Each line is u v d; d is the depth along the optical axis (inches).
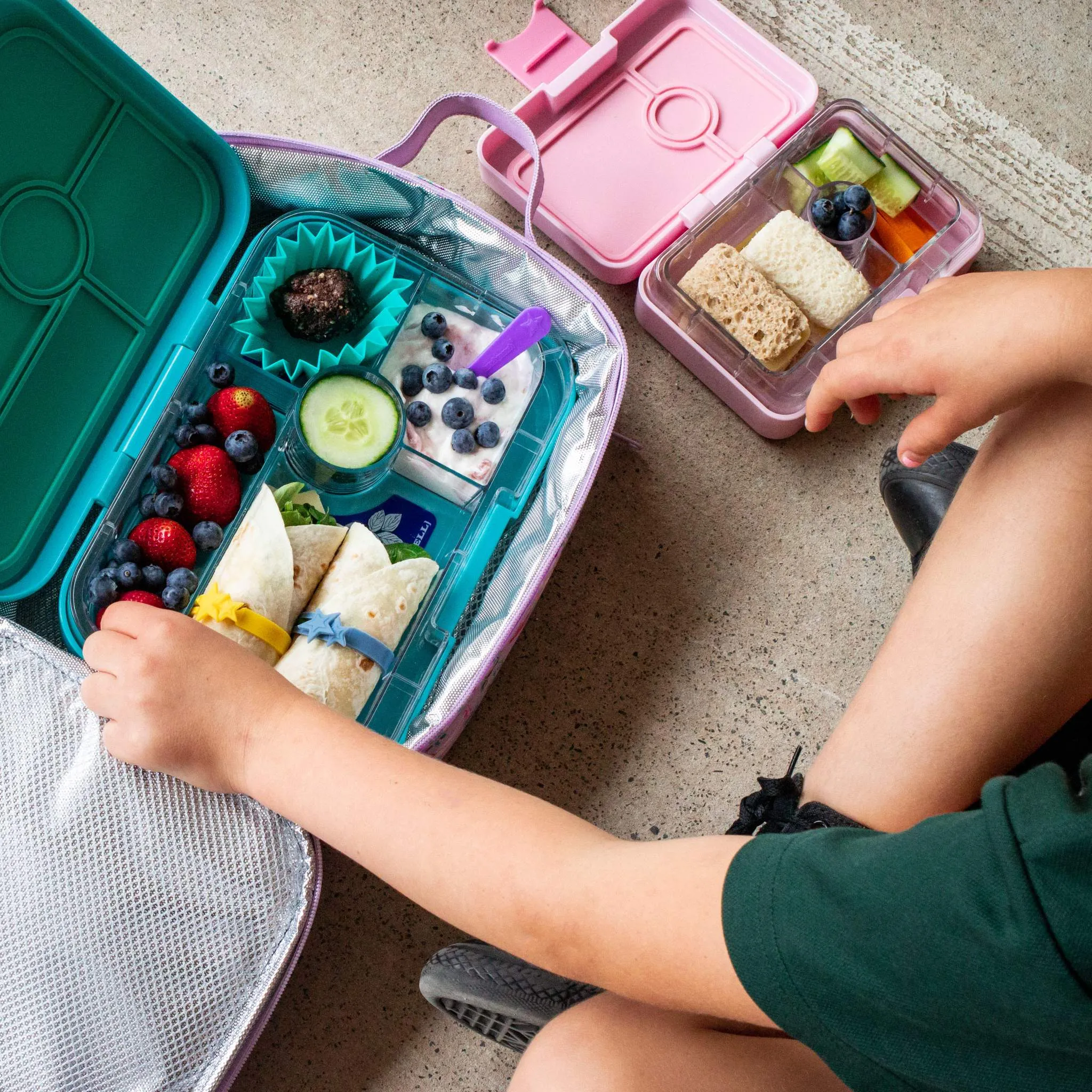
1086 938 16.2
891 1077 18.8
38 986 30.6
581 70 49.2
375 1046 43.9
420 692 41.2
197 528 39.9
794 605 48.0
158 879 31.2
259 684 29.0
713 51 51.0
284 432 41.4
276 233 42.3
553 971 23.8
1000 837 17.3
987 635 26.5
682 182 49.9
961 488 29.3
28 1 32.0
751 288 44.6
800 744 46.8
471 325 44.0
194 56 51.1
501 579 41.8
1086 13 52.4
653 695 47.0
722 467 49.0
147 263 39.0
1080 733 29.0
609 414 41.1
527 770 46.1
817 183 48.1
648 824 46.0
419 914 44.8
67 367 37.3
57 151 34.7
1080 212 51.2
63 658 31.8
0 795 30.7
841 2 52.6
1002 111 52.1
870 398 29.0
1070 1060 17.5
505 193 49.7
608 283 49.8
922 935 17.6
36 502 37.6
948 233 47.8
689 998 21.4
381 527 43.9
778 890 19.3
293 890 32.4
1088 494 25.9
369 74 51.6
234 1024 32.3
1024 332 23.9
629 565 48.0
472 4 52.3
